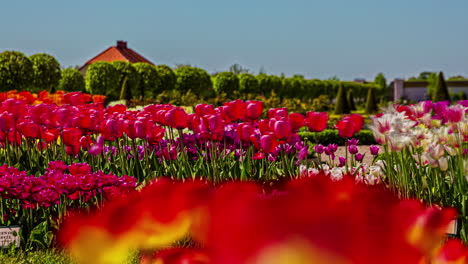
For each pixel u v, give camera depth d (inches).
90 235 24.5
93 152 181.5
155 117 188.5
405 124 125.1
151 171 188.4
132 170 190.4
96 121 184.9
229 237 18.0
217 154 183.2
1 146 219.0
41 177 145.5
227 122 177.3
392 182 127.0
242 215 18.3
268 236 17.6
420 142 132.5
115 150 230.7
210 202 23.7
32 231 151.5
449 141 129.0
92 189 131.3
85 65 1947.6
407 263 18.7
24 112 196.7
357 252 17.6
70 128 178.7
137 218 24.8
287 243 17.3
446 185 153.6
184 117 167.0
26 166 205.5
